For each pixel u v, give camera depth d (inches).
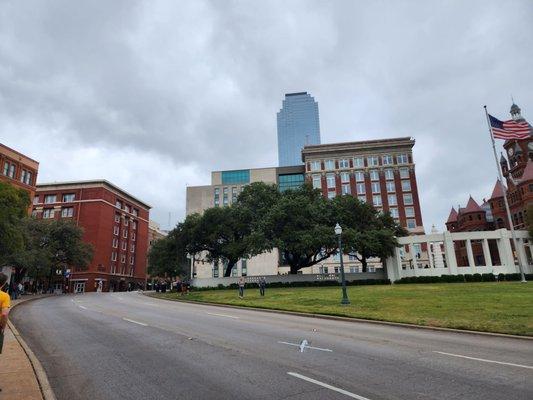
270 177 4584.2
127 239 3922.2
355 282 1887.3
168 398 249.0
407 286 1502.2
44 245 2372.0
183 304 1136.8
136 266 4077.3
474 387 264.1
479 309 720.3
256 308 917.8
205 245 2235.5
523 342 448.5
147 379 292.2
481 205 4040.4
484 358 357.1
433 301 888.3
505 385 268.2
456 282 1754.4
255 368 318.3
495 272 1865.2
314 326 592.1
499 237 1924.2
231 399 243.6
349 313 727.1
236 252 2033.7
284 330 542.0
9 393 254.1
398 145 3988.7
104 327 585.9
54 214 3435.0
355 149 4028.1
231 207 2193.7
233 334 502.9
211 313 810.2
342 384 272.2
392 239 1934.1
